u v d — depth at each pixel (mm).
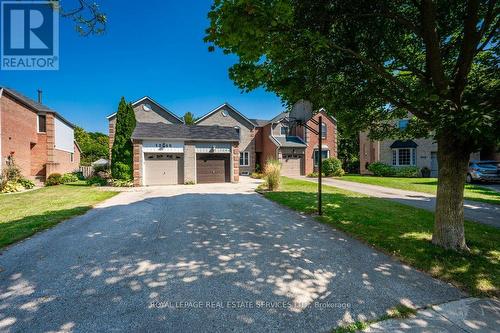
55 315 2623
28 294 3027
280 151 24297
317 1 3893
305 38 3795
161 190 13727
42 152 19734
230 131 19500
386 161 24891
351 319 2568
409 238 4988
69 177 19609
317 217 6930
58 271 3643
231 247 4656
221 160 18609
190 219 6816
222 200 10055
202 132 18531
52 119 20000
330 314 2646
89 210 8148
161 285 3244
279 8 3033
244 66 4359
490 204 9102
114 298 2936
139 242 4930
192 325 2463
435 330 2404
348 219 6609
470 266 3732
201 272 3623
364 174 26641
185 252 4398
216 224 6297
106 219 6848
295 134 27078
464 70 3977
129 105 16828
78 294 3027
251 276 3502
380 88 4859
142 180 16234
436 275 3521
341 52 4391
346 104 5418
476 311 2707
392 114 6293
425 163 22609
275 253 4367
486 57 4582
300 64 4406
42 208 8391
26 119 18141
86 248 4594
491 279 3373
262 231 5695
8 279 3404
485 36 4715
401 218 6707
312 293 3068
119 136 16469
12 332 2369
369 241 4934
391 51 4953
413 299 2932
